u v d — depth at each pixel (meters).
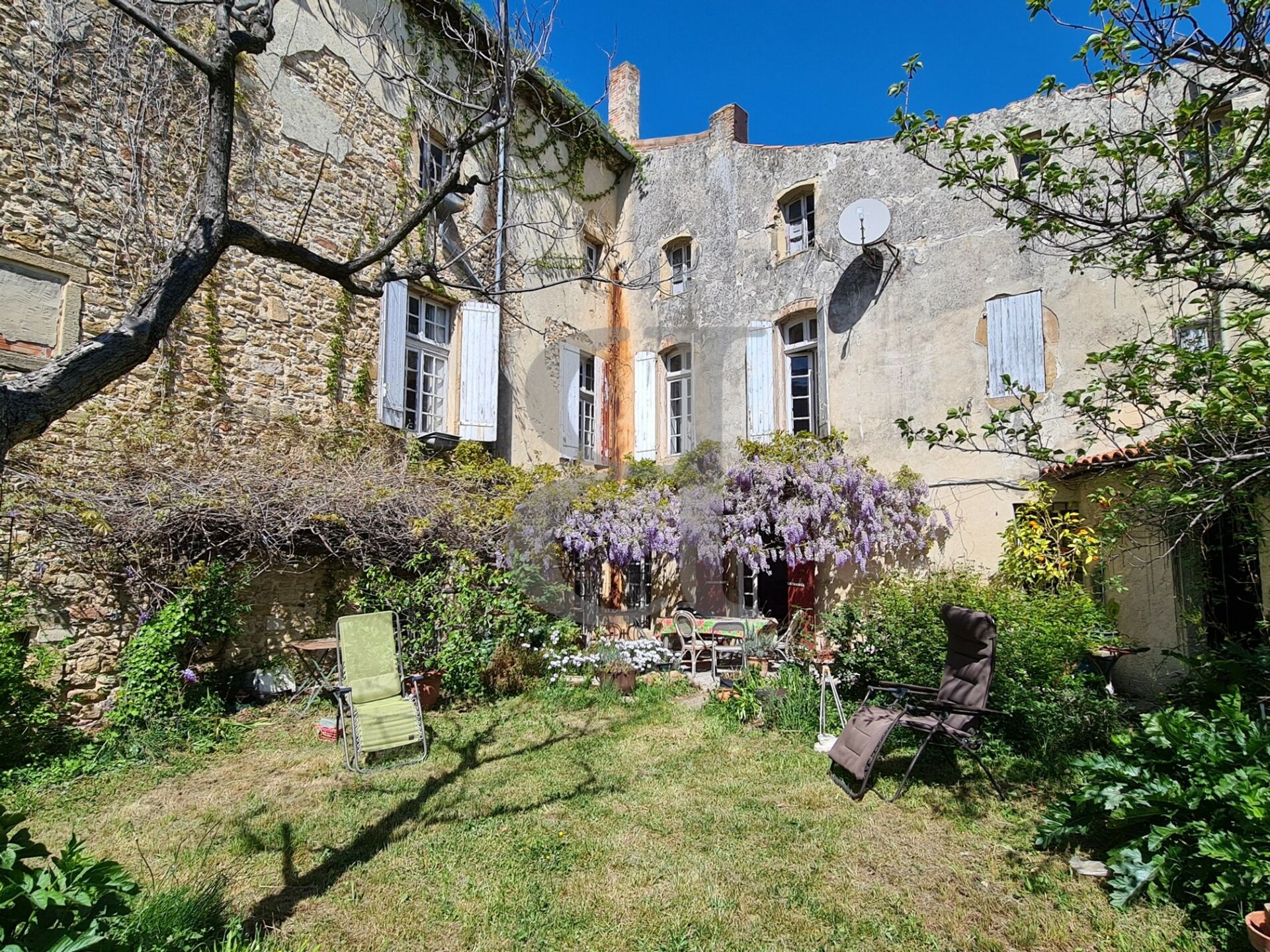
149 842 4.06
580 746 5.84
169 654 6.14
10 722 5.29
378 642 6.12
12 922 2.02
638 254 12.59
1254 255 3.61
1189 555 6.57
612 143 12.38
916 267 9.48
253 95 7.92
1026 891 3.49
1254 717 4.15
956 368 8.98
